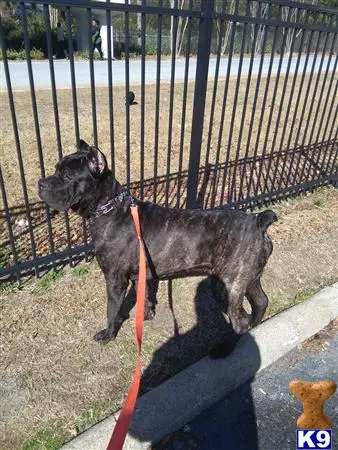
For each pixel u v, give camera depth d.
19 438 2.35
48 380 2.72
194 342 3.12
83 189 2.59
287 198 5.58
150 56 23.67
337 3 30.36
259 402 2.72
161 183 5.59
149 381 2.77
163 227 2.71
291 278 3.93
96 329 3.16
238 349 2.97
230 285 2.73
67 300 3.42
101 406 2.57
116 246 2.69
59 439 2.35
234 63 20.34
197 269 2.81
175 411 2.50
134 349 3.01
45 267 3.84
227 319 3.37
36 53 20.58
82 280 3.68
